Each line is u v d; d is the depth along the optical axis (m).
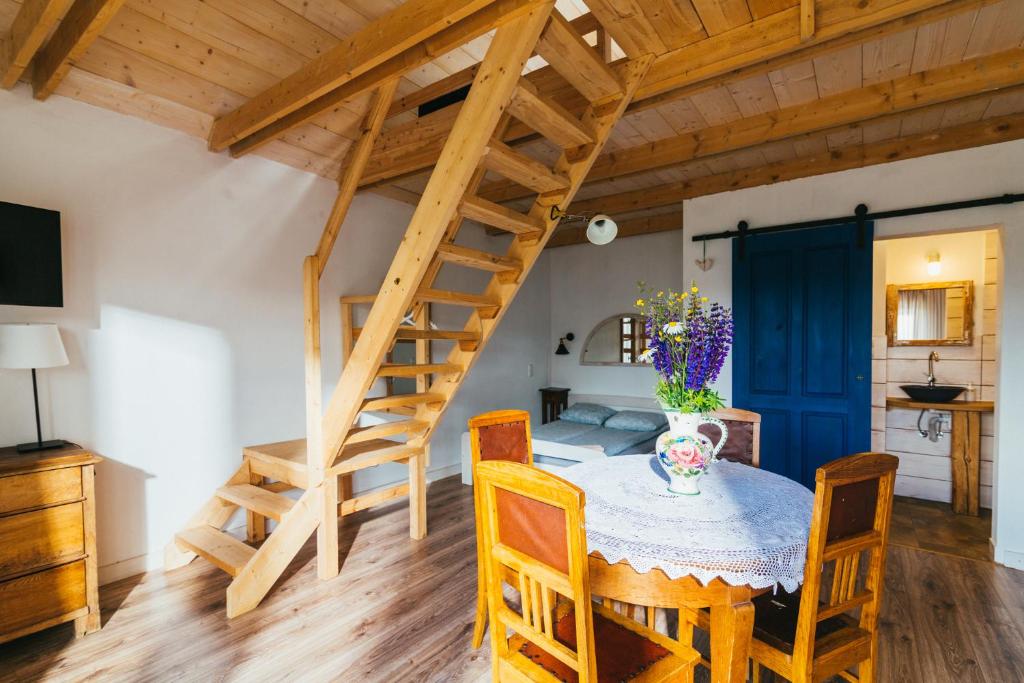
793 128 3.02
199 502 3.13
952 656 2.07
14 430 2.43
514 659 1.41
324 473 2.76
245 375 3.35
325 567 2.76
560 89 2.94
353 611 2.45
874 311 4.46
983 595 2.59
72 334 2.61
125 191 2.79
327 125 3.38
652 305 2.09
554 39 2.05
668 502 1.82
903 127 3.15
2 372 2.40
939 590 2.64
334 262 3.90
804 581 1.38
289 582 2.74
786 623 1.59
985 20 2.21
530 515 1.29
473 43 3.12
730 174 3.97
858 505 1.43
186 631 2.27
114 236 2.75
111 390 2.75
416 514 3.32
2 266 2.27
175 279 3.00
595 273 6.08
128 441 2.82
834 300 3.55
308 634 2.25
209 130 3.07
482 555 2.12
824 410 3.60
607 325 6.27
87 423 2.67
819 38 2.05
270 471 3.07
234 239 3.28
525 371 6.04
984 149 3.07
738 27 2.22
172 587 2.70
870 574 1.52
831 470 1.32
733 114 3.15
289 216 3.58
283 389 3.56
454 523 3.63
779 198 3.78
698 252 4.13
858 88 2.82
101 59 2.48
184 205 3.03
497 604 1.43
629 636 1.47
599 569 1.56
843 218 3.48
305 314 2.76
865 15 1.93
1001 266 3.03
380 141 3.56
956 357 4.23
